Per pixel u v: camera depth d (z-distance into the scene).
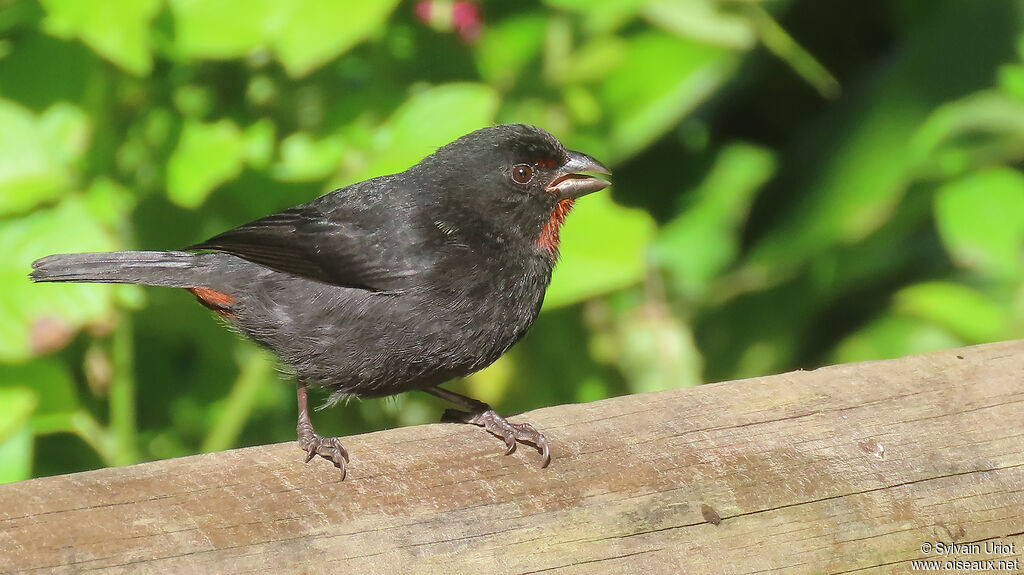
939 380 7.89
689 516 6.82
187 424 12.63
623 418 7.43
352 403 12.92
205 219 11.75
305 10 9.98
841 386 7.80
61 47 10.73
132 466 6.54
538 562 6.57
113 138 11.03
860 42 14.93
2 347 9.62
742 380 7.92
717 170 14.38
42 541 5.97
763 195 14.36
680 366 12.50
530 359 12.52
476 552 6.53
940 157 12.44
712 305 13.99
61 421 10.57
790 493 6.98
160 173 10.85
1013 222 11.31
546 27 12.39
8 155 9.84
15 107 9.93
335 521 6.45
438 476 6.85
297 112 11.51
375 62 11.77
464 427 7.36
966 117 12.09
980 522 7.13
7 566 5.84
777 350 13.95
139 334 12.70
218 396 12.63
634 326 12.50
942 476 7.21
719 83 13.73
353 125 11.32
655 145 14.50
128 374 11.30
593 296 11.66
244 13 10.22
